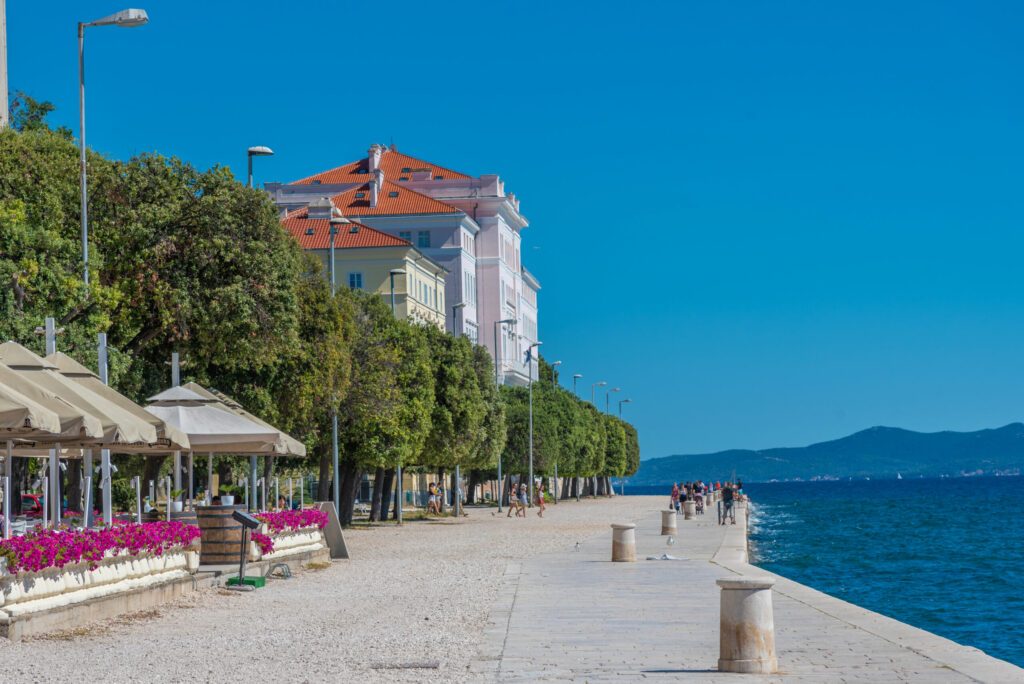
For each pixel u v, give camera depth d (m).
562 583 28.97
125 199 43.59
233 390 48.84
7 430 21.09
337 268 114.69
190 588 26.45
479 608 23.36
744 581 14.93
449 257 134.62
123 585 22.98
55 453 25.33
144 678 14.79
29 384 20.11
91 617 20.86
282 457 65.94
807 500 194.75
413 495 110.06
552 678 14.66
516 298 158.50
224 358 45.03
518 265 161.62
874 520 110.25
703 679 14.44
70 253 39.69
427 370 71.25
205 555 30.08
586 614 21.94
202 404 32.47
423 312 119.69
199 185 44.72
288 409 51.81
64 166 42.22
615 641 18.12
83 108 38.12
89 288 38.84
